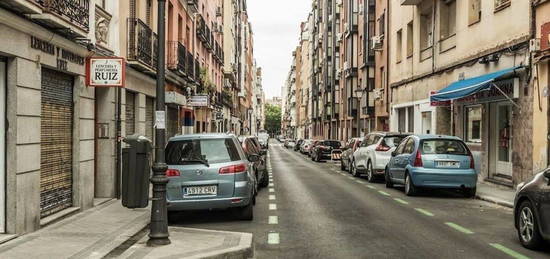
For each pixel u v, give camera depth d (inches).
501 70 645.9
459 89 667.4
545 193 287.6
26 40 332.8
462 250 303.7
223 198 398.3
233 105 2504.9
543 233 287.9
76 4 400.5
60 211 405.1
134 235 343.0
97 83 442.3
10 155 320.2
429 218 423.5
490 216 434.9
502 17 649.0
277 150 2637.8
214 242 306.3
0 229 320.5
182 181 397.4
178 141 414.3
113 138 532.1
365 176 874.1
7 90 320.5
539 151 553.0
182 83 983.6
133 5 628.1
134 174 300.7
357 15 1614.2
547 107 537.3
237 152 414.6
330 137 2304.4
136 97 645.3
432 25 914.7
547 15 543.2
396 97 1146.0
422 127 970.1
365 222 404.5
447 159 561.0
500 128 690.2
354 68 1619.1
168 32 888.9
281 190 644.7
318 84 2768.2
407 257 287.0
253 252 299.9
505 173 674.2
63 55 393.7
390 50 1204.5
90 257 272.7
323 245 319.9
